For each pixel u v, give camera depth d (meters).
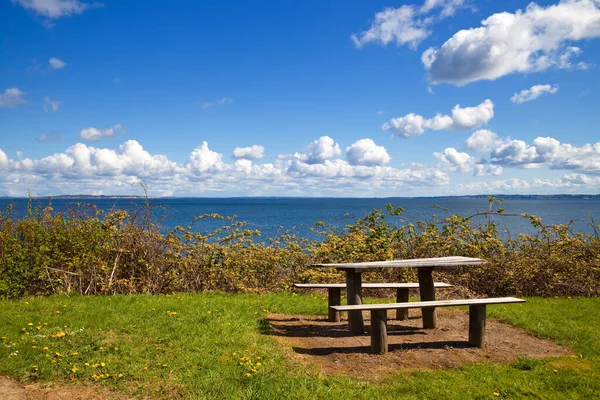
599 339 7.19
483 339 6.96
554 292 11.66
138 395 5.08
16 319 7.58
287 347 6.82
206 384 5.29
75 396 5.02
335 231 13.75
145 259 11.30
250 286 11.87
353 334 7.65
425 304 6.65
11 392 5.05
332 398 5.06
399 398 5.07
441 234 13.05
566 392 5.25
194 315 8.02
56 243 10.80
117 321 7.51
